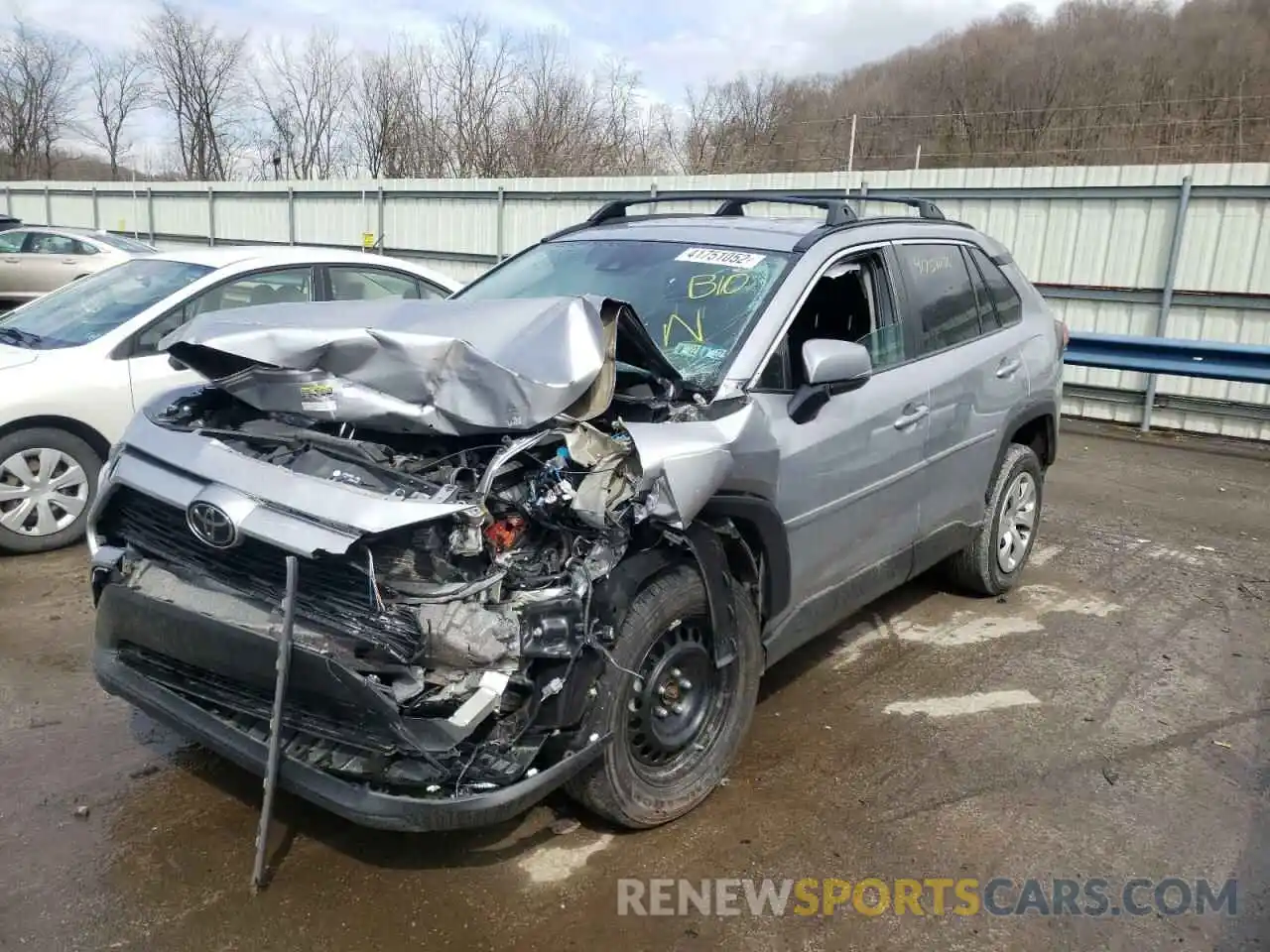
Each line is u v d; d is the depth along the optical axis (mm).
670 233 4477
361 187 16594
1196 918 3018
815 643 4941
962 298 4914
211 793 3459
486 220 14977
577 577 2881
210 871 3055
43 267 15438
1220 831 3459
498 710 2824
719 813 3467
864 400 3984
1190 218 9859
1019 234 10875
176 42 37781
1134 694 4469
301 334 3094
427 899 2971
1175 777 3793
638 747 3230
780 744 3947
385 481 2885
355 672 2633
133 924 2816
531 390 2908
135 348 5840
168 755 3688
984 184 10984
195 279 6203
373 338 3055
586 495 2932
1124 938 2928
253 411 3484
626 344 3322
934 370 4469
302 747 2850
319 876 3053
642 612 3059
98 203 22984
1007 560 5527
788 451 3543
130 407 5777
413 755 2672
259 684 2842
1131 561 6242
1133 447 9594
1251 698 4461
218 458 2988
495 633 2752
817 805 3533
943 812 3520
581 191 13867
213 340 3113
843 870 3189
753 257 4055
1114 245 10312
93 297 6352
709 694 3457
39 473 5578
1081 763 3879
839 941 2875
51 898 2904
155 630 3045
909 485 4355
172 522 3088
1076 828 3453
